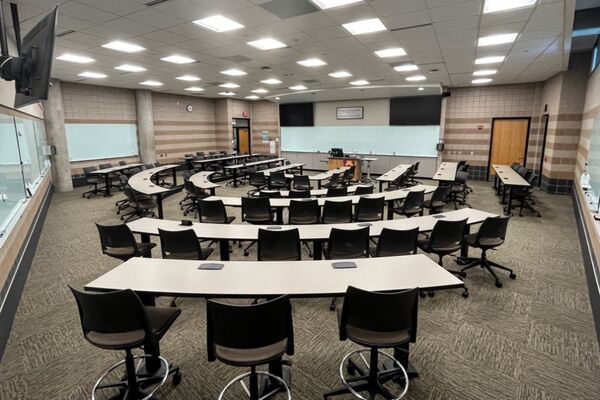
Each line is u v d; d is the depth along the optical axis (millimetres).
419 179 12672
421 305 3463
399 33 5266
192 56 6707
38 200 6203
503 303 3506
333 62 7328
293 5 4125
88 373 2555
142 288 2221
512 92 10805
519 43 5840
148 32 5117
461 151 11922
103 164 10180
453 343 2867
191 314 3365
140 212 6262
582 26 5383
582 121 8094
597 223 4203
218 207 4957
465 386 2395
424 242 3910
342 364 2445
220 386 2422
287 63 7422
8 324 3029
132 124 11984
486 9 4316
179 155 13742
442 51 6395
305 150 15297
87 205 8086
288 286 2246
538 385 2396
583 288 3822
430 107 12047
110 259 4781
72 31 5020
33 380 2482
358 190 6312
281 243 3408
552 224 6266
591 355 2703
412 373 2461
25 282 4008
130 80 9695
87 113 10586
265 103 15992
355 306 1993
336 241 3430
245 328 1839
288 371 2492
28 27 4637
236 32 5164
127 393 2174
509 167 9367
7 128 4227
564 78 8344
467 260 4375
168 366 2412
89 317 1998
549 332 3012
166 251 3561
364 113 13492
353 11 4336
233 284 2283
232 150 15367
